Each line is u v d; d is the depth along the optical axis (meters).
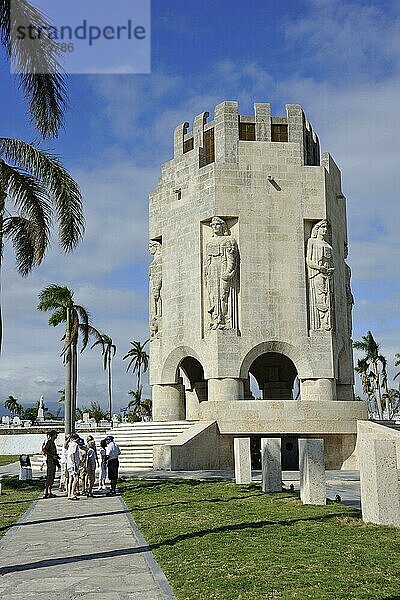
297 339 40.41
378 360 85.94
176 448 34.34
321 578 10.38
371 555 12.05
